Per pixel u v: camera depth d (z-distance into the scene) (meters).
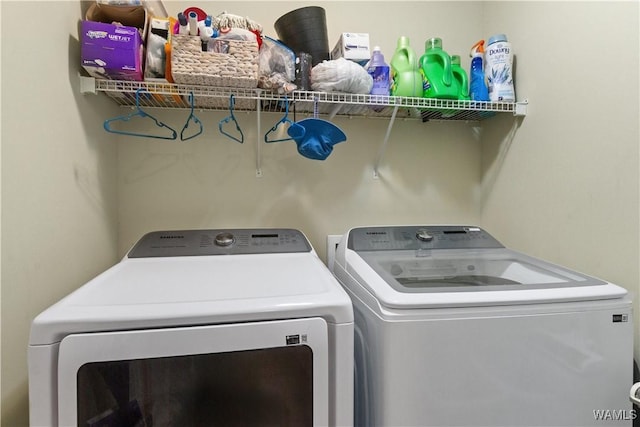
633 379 1.01
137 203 1.52
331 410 0.81
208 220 1.57
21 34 0.83
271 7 1.59
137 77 1.15
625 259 1.06
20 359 0.82
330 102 1.33
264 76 1.21
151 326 0.72
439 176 1.79
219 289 0.87
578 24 1.22
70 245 1.06
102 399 0.71
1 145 0.76
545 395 0.89
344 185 1.69
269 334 0.76
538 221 1.42
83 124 1.16
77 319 0.69
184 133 1.55
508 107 1.47
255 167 1.61
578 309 0.90
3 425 0.76
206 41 1.14
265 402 0.78
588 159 1.18
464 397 0.85
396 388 0.83
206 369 0.76
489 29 1.74
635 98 1.03
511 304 0.87
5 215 0.77
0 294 0.75
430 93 1.41
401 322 0.83
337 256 1.44
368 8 1.68
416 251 1.38
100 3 1.11
